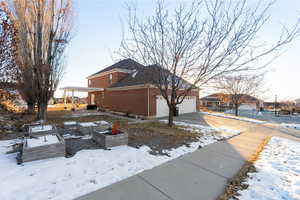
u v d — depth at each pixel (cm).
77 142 559
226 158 436
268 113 2638
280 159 429
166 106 1495
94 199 244
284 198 253
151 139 618
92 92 2394
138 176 322
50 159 395
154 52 714
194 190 277
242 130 880
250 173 344
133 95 1489
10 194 250
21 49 901
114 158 412
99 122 801
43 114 1007
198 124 1049
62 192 260
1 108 1004
